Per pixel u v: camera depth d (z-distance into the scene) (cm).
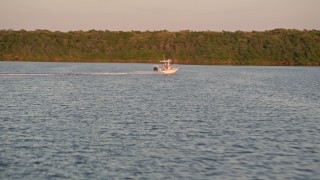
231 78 12900
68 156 3128
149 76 13162
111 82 10412
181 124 4459
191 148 3416
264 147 3497
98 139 3672
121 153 3231
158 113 5206
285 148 3481
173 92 8000
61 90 8138
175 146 3469
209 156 3191
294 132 4169
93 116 4903
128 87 9044
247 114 5294
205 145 3525
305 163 3062
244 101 6725
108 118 4772
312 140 3803
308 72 17925
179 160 3073
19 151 3231
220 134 3981
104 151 3281
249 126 4444
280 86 10131
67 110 5359
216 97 7244
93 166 2906
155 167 2908
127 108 5625
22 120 4556
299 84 10900
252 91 8612
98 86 9188
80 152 3241
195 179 2695
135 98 6862
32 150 3269
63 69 16325
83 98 6794
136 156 3156
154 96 7212
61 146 3406
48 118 4712
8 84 9244
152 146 3459
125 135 3850
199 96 7338
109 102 6281
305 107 6153
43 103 6056
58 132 3934
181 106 5912
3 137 3684
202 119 4816
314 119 5012
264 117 5081
